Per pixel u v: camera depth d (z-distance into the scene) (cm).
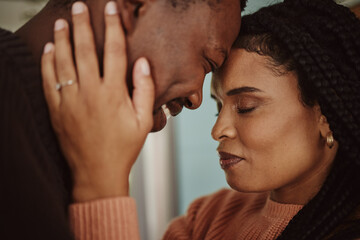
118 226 63
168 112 84
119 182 65
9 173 52
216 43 72
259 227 101
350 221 85
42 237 53
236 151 93
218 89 95
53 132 66
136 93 67
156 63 69
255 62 90
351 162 86
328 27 88
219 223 115
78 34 64
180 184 288
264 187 92
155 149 284
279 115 89
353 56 86
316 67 84
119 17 66
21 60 62
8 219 52
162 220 284
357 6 111
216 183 274
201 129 278
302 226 88
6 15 260
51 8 71
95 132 63
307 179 95
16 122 55
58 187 65
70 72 63
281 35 86
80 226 63
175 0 68
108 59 64
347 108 84
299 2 94
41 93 65
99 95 63
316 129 91
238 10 76
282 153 90
